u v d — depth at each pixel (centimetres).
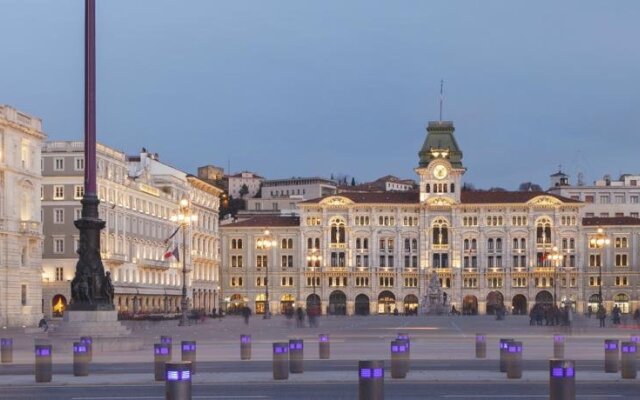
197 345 6894
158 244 18188
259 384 3734
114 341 6069
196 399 3228
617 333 9225
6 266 12038
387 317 19662
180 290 19088
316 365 4850
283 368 3891
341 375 4062
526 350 6269
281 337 8388
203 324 12825
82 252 6391
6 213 12069
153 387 3675
